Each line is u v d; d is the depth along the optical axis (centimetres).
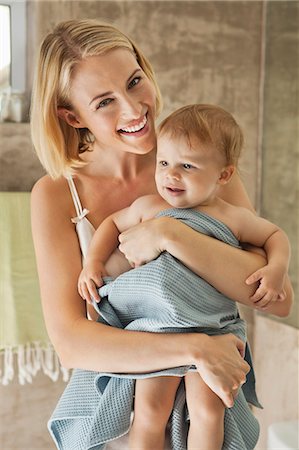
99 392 169
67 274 178
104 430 164
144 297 161
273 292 160
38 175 305
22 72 319
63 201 187
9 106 306
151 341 157
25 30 318
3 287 284
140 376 158
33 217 186
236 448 162
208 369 151
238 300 163
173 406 163
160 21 319
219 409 159
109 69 176
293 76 311
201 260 159
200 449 158
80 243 185
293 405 320
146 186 192
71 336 167
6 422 309
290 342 322
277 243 168
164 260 159
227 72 332
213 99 331
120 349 159
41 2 301
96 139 188
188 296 159
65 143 190
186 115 166
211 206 171
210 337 155
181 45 323
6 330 285
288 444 271
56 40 182
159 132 168
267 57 332
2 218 283
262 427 346
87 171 191
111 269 173
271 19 328
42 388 312
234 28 331
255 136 339
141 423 161
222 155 166
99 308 168
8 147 302
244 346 161
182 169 164
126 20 313
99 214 188
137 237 162
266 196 335
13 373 296
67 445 174
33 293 287
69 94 181
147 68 194
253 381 180
